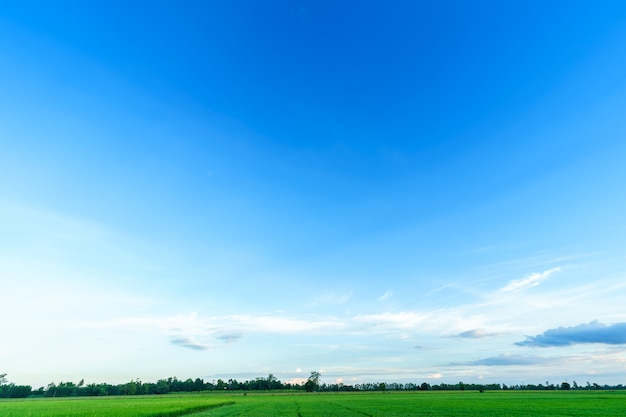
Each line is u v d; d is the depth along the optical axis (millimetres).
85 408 58375
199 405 62969
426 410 56781
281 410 57062
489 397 112312
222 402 80875
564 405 67812
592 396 111500
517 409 58219
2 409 57750
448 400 93750
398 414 48344
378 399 104000
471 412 52312
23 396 199000
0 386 195750
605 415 46625
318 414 48219
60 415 40406
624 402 76938
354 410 56938
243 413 50406
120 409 52969
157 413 43375
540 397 107562
